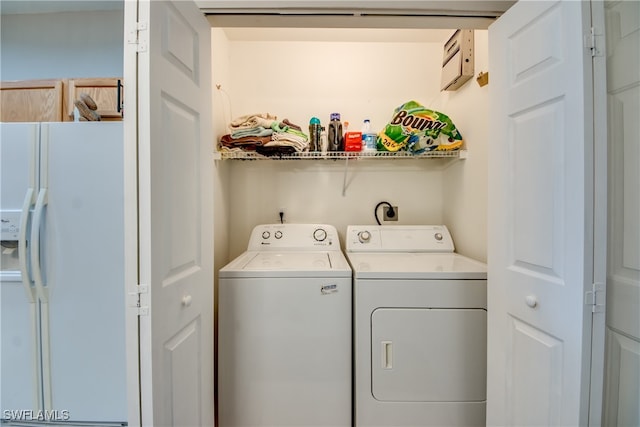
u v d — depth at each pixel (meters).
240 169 2.21
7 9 1.78
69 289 1.10
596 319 0.76
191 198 1.00
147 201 0.76
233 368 1.38
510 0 1.05
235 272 1.39
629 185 0.77
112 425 1.11
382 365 1.36
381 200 2.23
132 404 0.77
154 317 0.78
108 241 1.09
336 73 2.21
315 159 2.19
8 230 1.08
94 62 1.82
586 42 0.75
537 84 0.90
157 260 0.79
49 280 1.09
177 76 0.91
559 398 0.83
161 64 0.81
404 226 2.03
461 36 1.73
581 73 0.75
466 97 1.82
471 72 1.71
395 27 1.21
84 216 1.09
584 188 0.76
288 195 2.22
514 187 1.01
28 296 1.08
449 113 2.06
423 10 1.09
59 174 1.09
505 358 1.06
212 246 1.18
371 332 1.36
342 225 2.23
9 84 1.26
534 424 0.93
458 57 1.75
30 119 1.26
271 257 1.76
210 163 1.16
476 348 1.37
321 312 1.39
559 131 0.83
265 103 2.20
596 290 0.76
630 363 0.77
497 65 1.08
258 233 2.00
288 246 1.97
